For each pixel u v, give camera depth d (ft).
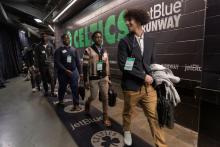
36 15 25.80
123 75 5.73
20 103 13.09
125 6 11.08
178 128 8.01
